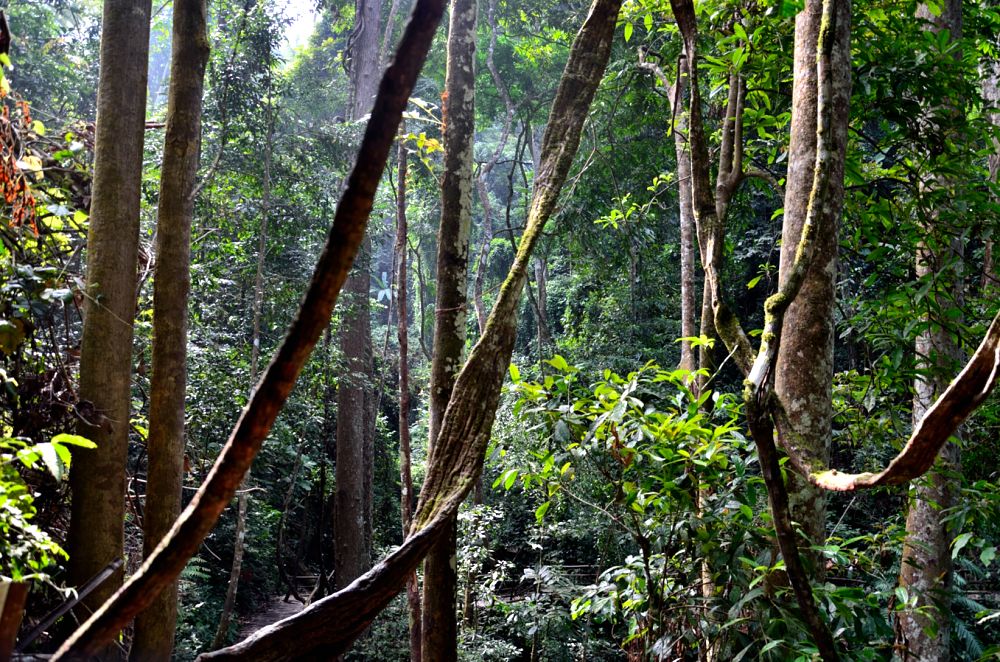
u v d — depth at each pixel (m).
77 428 3.72
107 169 4.01
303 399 10.27
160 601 3.72
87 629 0.63
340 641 0.88
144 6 4.18
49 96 9.66
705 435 2.82
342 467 12.37
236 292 9.05
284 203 8.87
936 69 3.85
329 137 9.48
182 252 4.10
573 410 2.98
